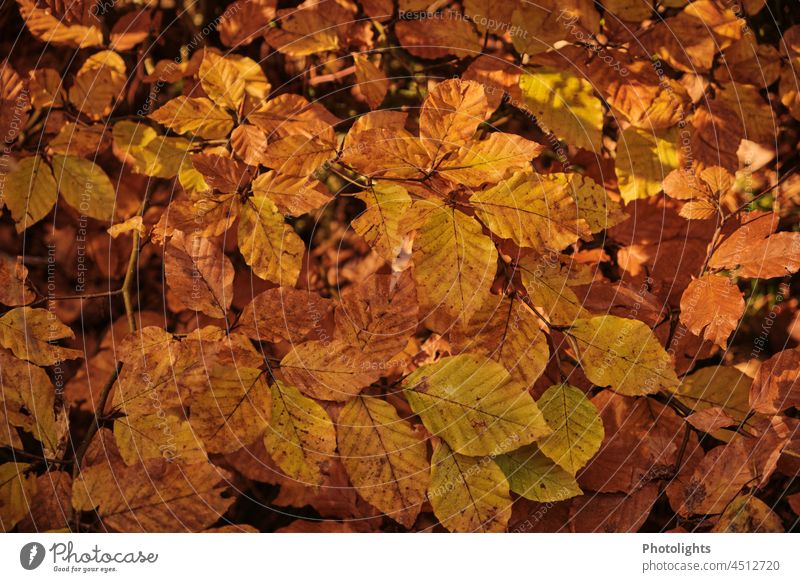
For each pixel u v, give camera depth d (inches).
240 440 34.2
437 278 34.0
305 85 37.9
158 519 34.4
